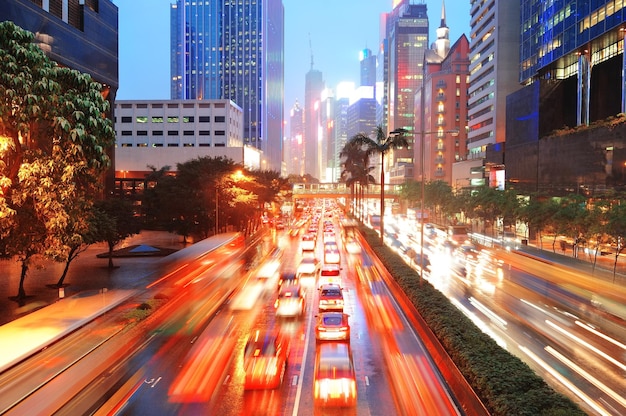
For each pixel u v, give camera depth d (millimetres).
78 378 18000
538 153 70688
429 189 98938
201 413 14969
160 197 61438
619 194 44938
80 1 66875
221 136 131000
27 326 23984
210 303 30359
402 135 57969
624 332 23250
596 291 33156
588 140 57750
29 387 17109
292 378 17891
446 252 56188
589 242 45344
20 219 23031
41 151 21891
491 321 25078
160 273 41469
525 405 12633
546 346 20953
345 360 16266
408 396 16125
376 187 151250
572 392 16172
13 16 52562
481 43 112562
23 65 19344
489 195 68938
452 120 155500
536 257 50188
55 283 38562
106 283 38375
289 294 27781
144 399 16031
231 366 19141
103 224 40375
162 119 131375
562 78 75562
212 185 61844
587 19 65312
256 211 82812
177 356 20359
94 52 69562
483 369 15305
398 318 26703
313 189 144750
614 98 64312
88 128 21266
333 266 39156
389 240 69000
